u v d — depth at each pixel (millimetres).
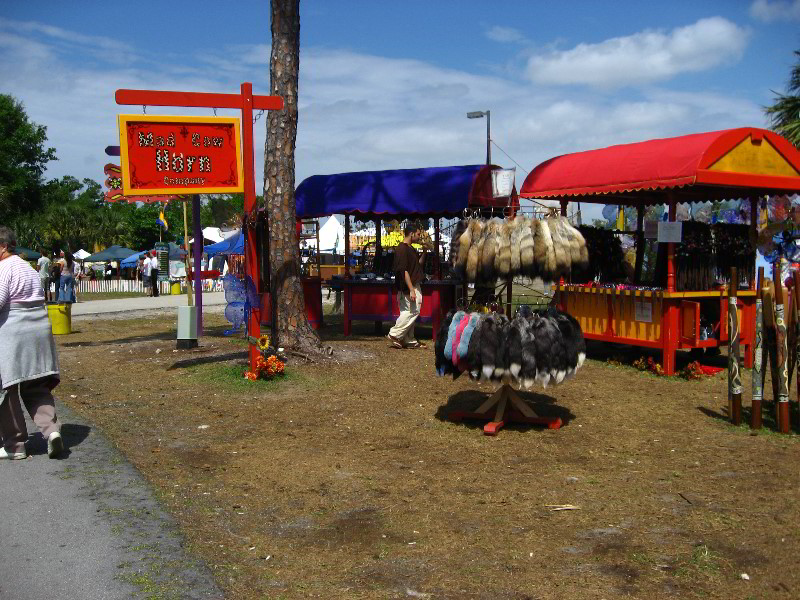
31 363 5289
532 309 6578
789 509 4418
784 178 8844
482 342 5887
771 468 5250
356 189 12641
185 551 3855
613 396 7789
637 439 6090
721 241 9359
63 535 4031
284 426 6582
